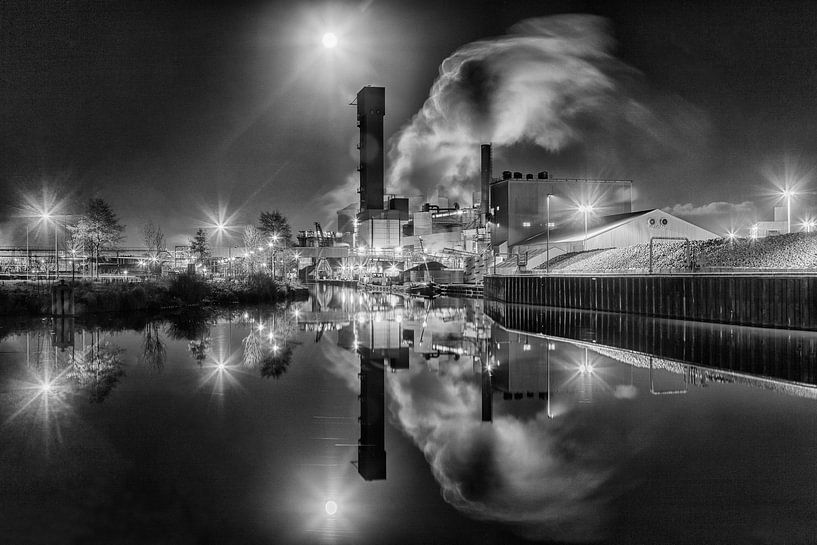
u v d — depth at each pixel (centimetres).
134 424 1688
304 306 7538
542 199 11581
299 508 1102
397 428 1661
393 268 13950
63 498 1145
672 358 3034
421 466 1333
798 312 4053
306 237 16275
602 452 1441
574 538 982
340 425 1683
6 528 1016
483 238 12781
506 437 1569
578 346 3566
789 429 1656
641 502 1132
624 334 4162
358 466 1333
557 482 1235
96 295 5650
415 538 983
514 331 4453
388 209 15962
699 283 4941
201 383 2312
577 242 9344
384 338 3984
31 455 1405
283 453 1424
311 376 2489
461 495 1166
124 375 2483
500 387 2269
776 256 5712
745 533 1001
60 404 1936
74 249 10931
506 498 1154
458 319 5609
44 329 4253
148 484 1219
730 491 1184
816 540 974
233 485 1213
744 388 2250
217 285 8175
